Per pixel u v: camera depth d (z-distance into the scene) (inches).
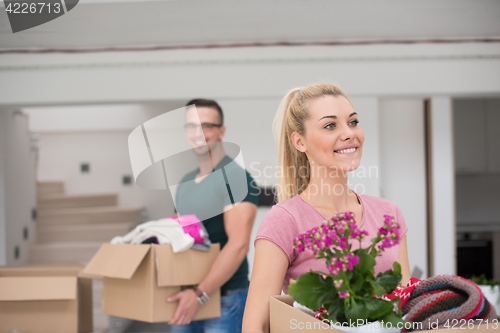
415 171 125.2
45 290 64.9
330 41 114.5
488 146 164.1
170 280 57.3
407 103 126.0
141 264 59.2
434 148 118.2
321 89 34.7
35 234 191.6
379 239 22.2
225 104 117.4
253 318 29.9
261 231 32.6
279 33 108.7
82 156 225.0
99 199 216.7
